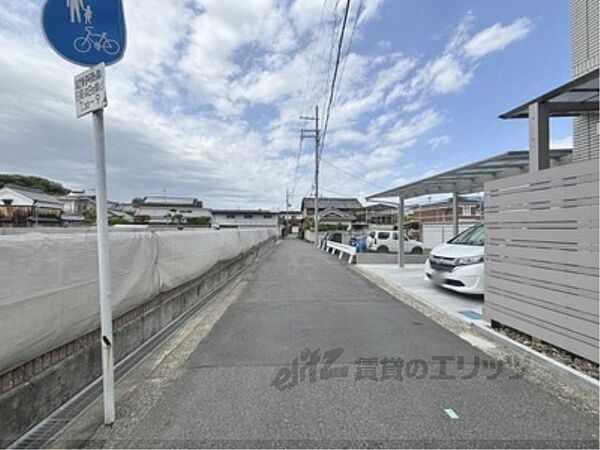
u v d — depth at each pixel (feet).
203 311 20.12
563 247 11.46
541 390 9.79
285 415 8.57
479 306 20.31
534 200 12.77
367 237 66.95
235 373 11.14
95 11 8.12
